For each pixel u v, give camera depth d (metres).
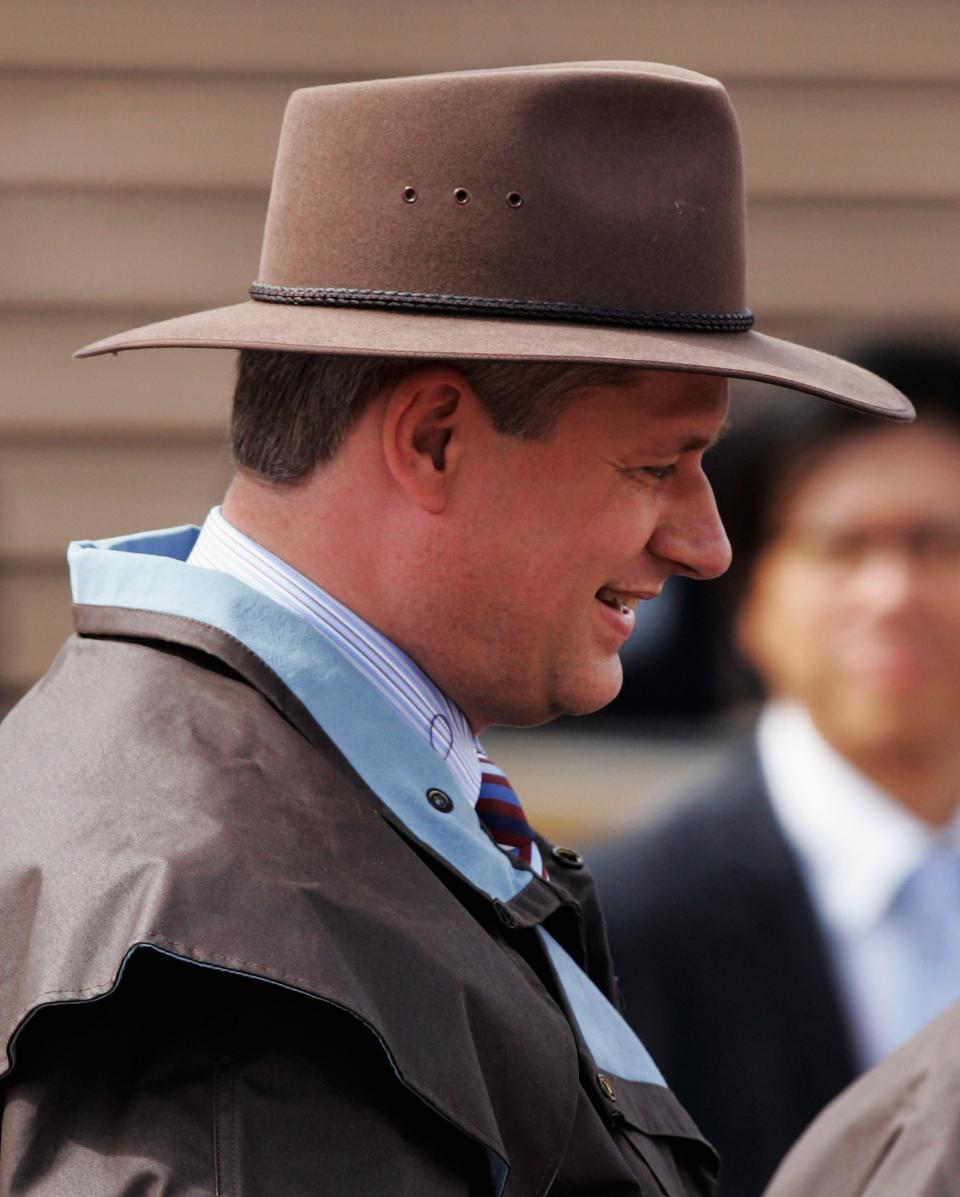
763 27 14.96
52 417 14.69
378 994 4.58
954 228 15.20
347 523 5.33
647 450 5.32
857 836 9.77
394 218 5.28
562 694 5.53
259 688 5.10
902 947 9.76
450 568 5.31
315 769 4.99
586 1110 5.05
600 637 5.52
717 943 9.71
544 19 14.68
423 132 5.27
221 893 4.54
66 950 4.44
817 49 15.01
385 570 5.32
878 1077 6.26
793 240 15.20
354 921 4.66
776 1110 9.55
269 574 5.38
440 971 4.69
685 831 9.96
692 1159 5.59
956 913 9.80
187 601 5.24
